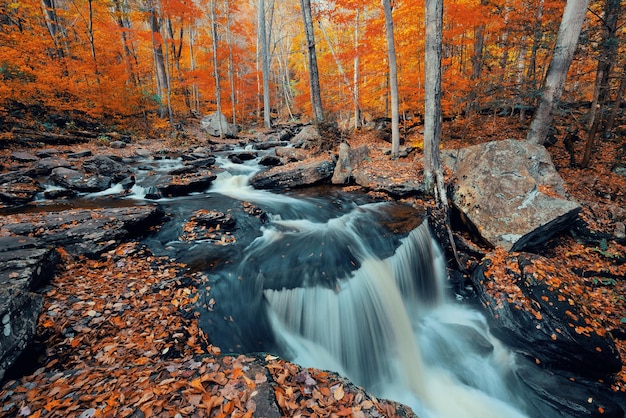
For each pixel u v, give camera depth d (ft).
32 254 14.92
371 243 22.26
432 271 24.16
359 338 17.97
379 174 34.63
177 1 63.00
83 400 8.45
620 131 33.27
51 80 44.78
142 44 83.97
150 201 28.84
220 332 14.76
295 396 8.84
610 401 14.42
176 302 15.53
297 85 111.75
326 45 79.92
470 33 54.34
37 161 34.76
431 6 27.35
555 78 28.22
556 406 14.85
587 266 21.74
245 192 34.40
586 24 33.71
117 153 44.21
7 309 10.58
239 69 109.60
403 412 9.15
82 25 68.90
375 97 60.85
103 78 53.83
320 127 46.32
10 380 9.68
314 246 21.09
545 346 16.42
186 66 107.86
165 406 8.04
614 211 25.17
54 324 12.79
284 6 116.57
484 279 20.84
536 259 20.24
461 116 50.67
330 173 37.04
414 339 19.52
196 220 24.00
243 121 105.09
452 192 29.07
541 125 29.50
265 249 21.01
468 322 20.42
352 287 18.29
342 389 9.30
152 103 63.82
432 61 28.25
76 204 26.68
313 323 17.21
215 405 8.16
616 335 17.11
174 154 48.73
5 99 41.11
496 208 24.63
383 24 45.06
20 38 44.73
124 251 19.38
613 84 34.35
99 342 12.56
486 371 17.10
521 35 38.96
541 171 25.84
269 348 15.62
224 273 18.16
